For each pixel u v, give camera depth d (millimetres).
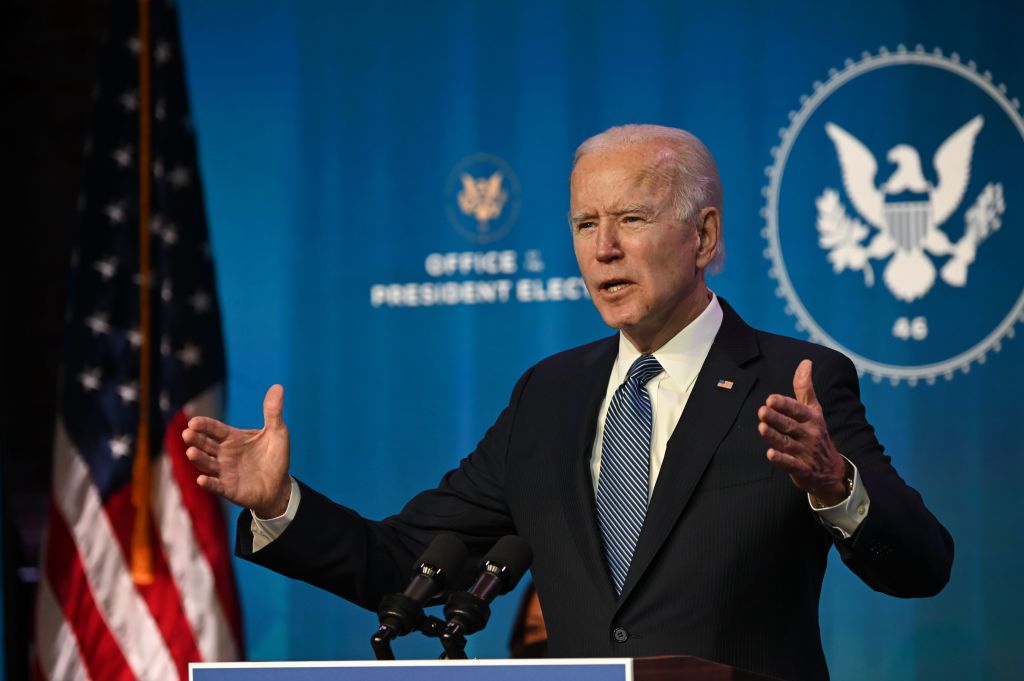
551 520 7324
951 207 14344
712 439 7027
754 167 14977
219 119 16938
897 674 14320
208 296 16531
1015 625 13992
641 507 7133
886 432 14383
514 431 7898
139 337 16500
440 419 15984
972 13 14406
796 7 14969
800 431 5723
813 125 14812
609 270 7207
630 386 7457
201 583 15750
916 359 14359
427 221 16188
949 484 14203
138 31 17062
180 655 15617
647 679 4754
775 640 6781
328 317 16422
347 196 16469
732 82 15148
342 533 7246
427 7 16359
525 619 15164
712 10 15289
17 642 17156
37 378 17625
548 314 15703
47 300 17719
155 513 15953
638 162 7230
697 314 7551
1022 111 14234
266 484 6867
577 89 15766
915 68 14531
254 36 16906
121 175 16828
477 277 15961
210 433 6793
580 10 15797
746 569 6773
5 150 17875
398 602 5559
